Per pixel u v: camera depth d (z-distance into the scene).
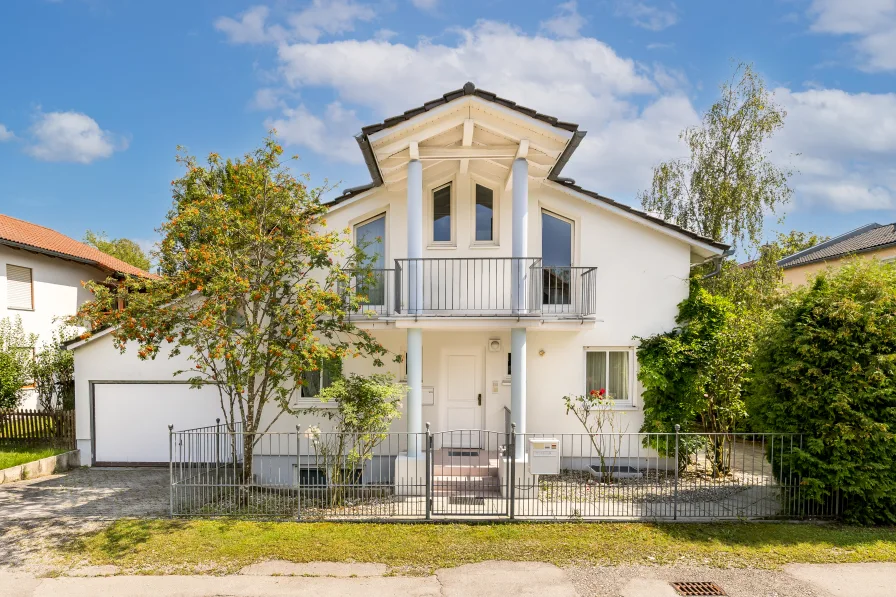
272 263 9.65
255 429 9.95
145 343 10.05
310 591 6.31
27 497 10.07
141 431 12.95
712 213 19.39
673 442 10.90
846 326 8.23
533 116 9.66
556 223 12.12
